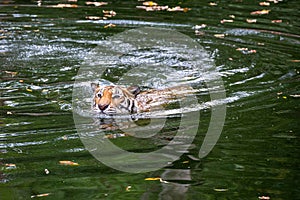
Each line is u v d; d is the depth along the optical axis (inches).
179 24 820.0
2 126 470.6
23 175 380.2
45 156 410.9
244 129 463.2
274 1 964.6
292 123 473.1
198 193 356.5
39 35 762.8
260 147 428.1
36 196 349.7
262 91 559.8
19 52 692.1
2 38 744.3
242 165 398.3
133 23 823.7
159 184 368.2
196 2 954.7
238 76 613.6
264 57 683.4
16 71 626.5
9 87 575.5
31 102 534.9
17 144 433.1
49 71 629.9
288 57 684.1
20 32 773.3
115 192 355.9
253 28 807.7
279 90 561.6
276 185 367.6
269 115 493.0
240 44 737.0
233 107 516.7
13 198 347.6
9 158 407.2
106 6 917.8
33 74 618.2
